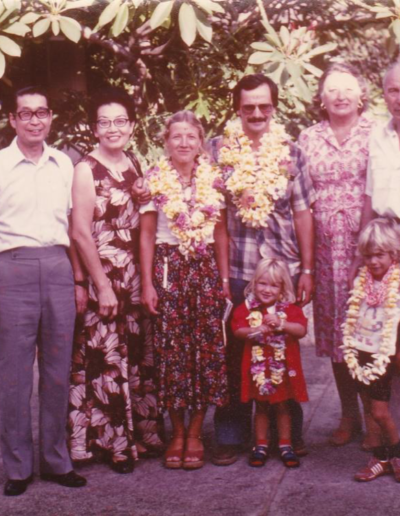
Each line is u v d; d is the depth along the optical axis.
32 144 3.46
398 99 3.65
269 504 3.41
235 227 3.87
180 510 3.37
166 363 3.76
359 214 3.93
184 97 5.53
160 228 3.79
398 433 3.66
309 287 3.94
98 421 3.80
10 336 3.52
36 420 4.62
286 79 4.46
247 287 3.86
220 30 5.35
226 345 3.89
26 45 5.59
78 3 4.38
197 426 3.88
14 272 3.48
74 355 3.79
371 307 3.66
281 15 5.29
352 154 3.91
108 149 3.73
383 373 3.54
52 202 3.50
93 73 5.89
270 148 3.72
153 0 4.57
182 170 3.78
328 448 4.05
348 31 5.71
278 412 3.89
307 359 5.58
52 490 3.61
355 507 3.36
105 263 3.74
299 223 3.90
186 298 3.74
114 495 3.54
